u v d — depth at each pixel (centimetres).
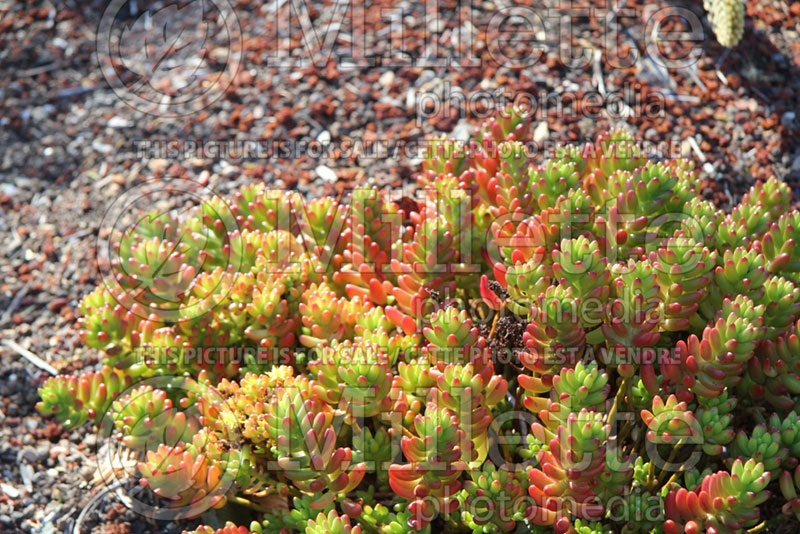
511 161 100
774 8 131
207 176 122
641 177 96
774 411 98
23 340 114
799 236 96
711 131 121
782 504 97
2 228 121
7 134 129
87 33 139
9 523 103
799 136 121
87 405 100
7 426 108
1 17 141
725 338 90
